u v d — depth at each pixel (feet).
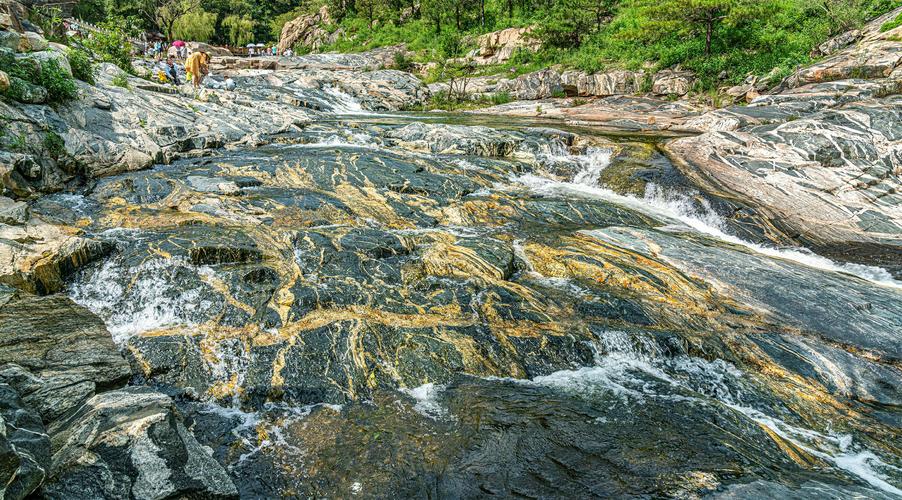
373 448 16.07
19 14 52.85
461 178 39.58
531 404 18.26
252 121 51.70
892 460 16.60
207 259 24.06
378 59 131.34
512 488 14.48
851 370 20.86
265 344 19.63
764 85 72.23
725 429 17.21
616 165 45.42
